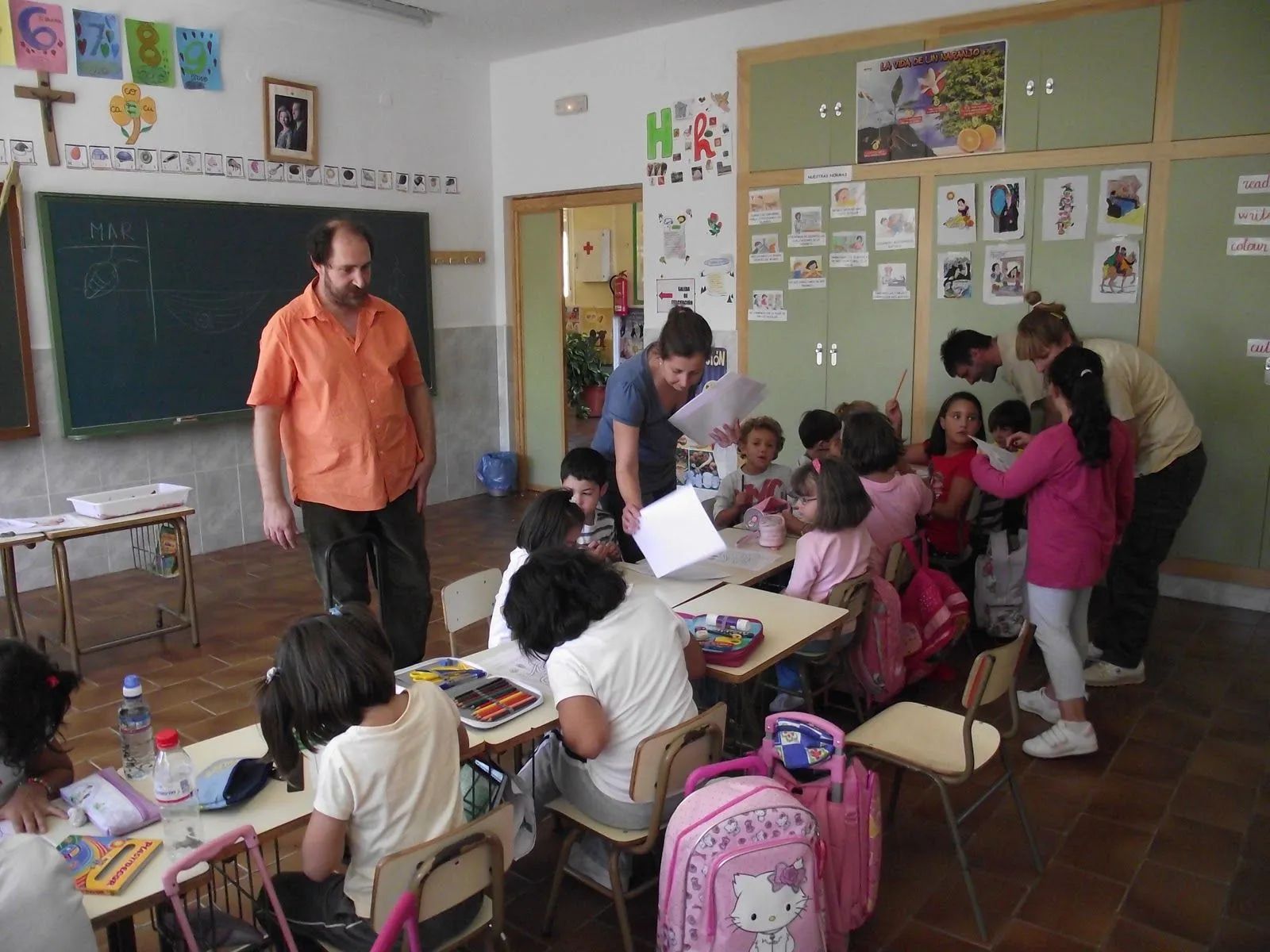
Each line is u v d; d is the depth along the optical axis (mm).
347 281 2928
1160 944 2211
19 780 1692
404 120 6418
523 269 7031
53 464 5020
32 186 4781
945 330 5012
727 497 3930
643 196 6125
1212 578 4461
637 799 1943
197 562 5461
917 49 4871
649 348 3176
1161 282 4383
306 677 1598
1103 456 2805
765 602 2805
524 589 2016
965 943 2221
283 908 1764
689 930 1817
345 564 3102
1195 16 4137
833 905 2068
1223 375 4301
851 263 5250
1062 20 4453
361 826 1625
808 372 5508
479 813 1953
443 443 6961
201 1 5297
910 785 2926
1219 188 4191
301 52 5805
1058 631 2971
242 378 5672
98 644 4203
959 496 4020
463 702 2064
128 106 5082
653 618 2066
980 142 4758
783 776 2117
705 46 5672
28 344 4840
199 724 3420
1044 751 3051
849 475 2943
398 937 1561
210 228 5422
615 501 3330
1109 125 4410
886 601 3062
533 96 6633
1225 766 3008
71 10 4824
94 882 1477
